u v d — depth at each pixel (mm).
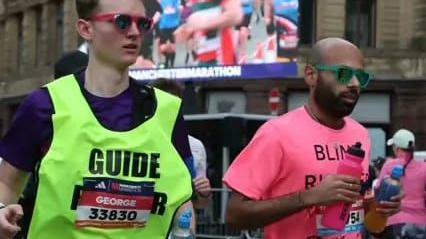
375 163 11062
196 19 26875
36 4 34000
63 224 3086
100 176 3090
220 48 26547
